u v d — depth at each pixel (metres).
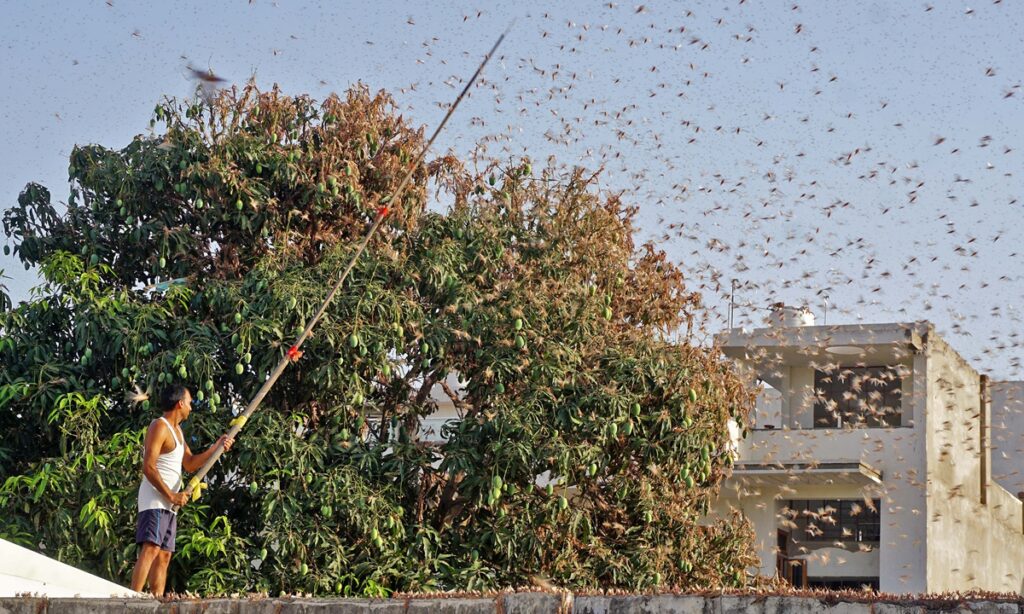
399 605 6.38
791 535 26.39
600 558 17.27
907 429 25.86
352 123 18.19
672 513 17.81
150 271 18.22
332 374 16.19
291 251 17.33
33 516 15.64
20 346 16.75
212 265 18.08
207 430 16.05
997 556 30.97
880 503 25.75
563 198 18.80
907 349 25.86
